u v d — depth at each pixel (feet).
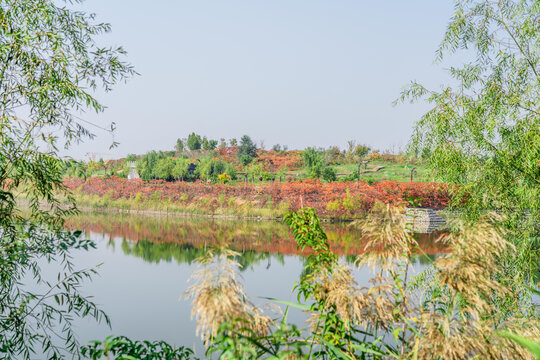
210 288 4.38
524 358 4.66
